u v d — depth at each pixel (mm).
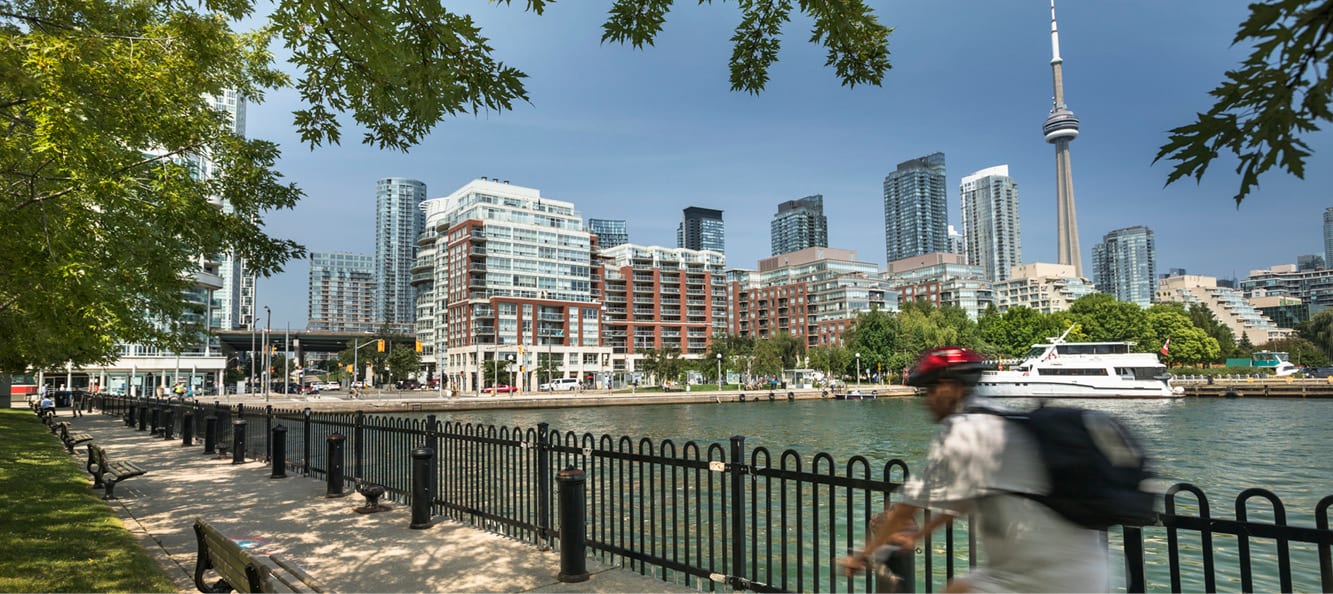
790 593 5355
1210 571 3363
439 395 91375
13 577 6133
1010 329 120938
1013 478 2641
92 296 7902
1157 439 36312
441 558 7398
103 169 8281
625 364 143750
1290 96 2096
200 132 10148
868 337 118688
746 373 122375
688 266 159750
